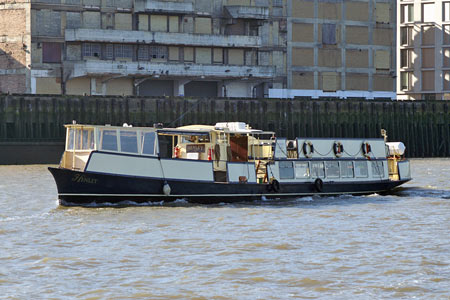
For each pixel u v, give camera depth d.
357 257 61.41
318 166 102.31
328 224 77.62
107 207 88.44
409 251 63.53
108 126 88.44
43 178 136.25
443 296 50.88
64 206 88.56
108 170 87.56
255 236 70.50
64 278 55.38
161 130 91.44
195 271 57.12
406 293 51.56
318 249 64.50
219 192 93.88
